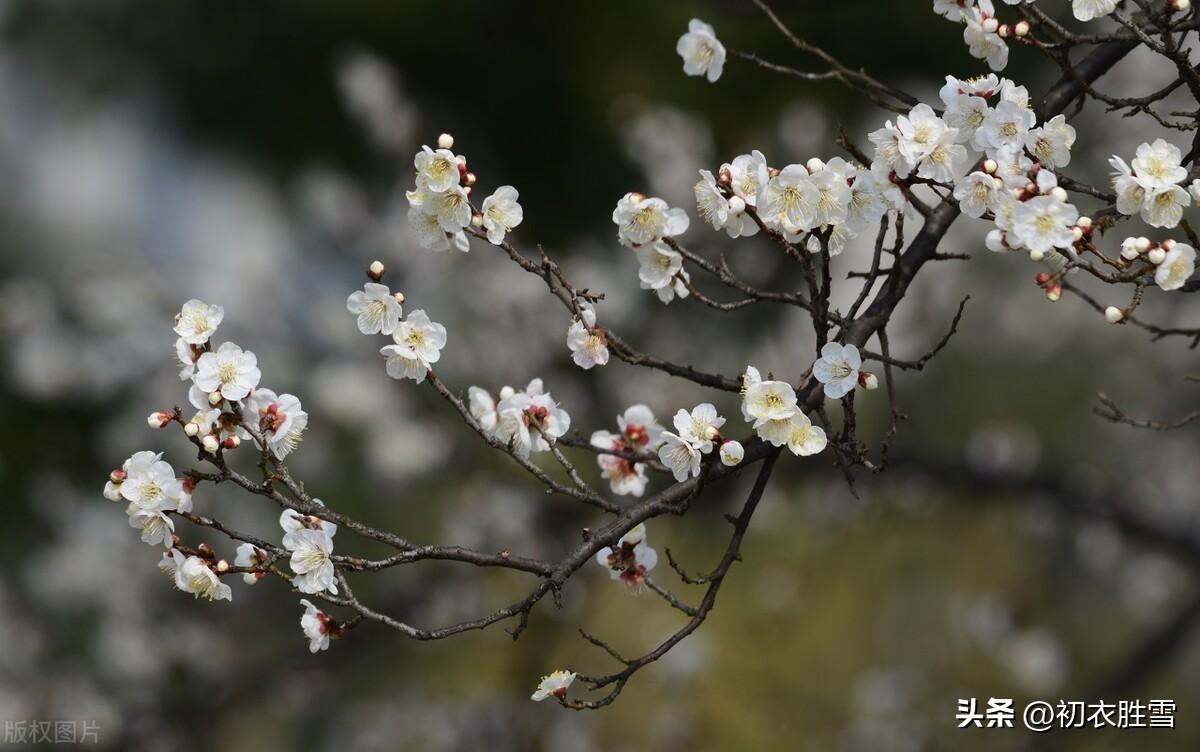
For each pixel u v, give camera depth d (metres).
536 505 8.66
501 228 3.03
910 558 9.95
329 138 8.23
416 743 9.47
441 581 8.78
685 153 7.93
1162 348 10.27
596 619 9.56
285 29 7.70
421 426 8.73
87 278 8.66
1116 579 10.48
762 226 3.01
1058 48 3.22
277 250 8.91
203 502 8.69
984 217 3.03
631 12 7.88
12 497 8.77
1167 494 9.71
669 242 3.12
